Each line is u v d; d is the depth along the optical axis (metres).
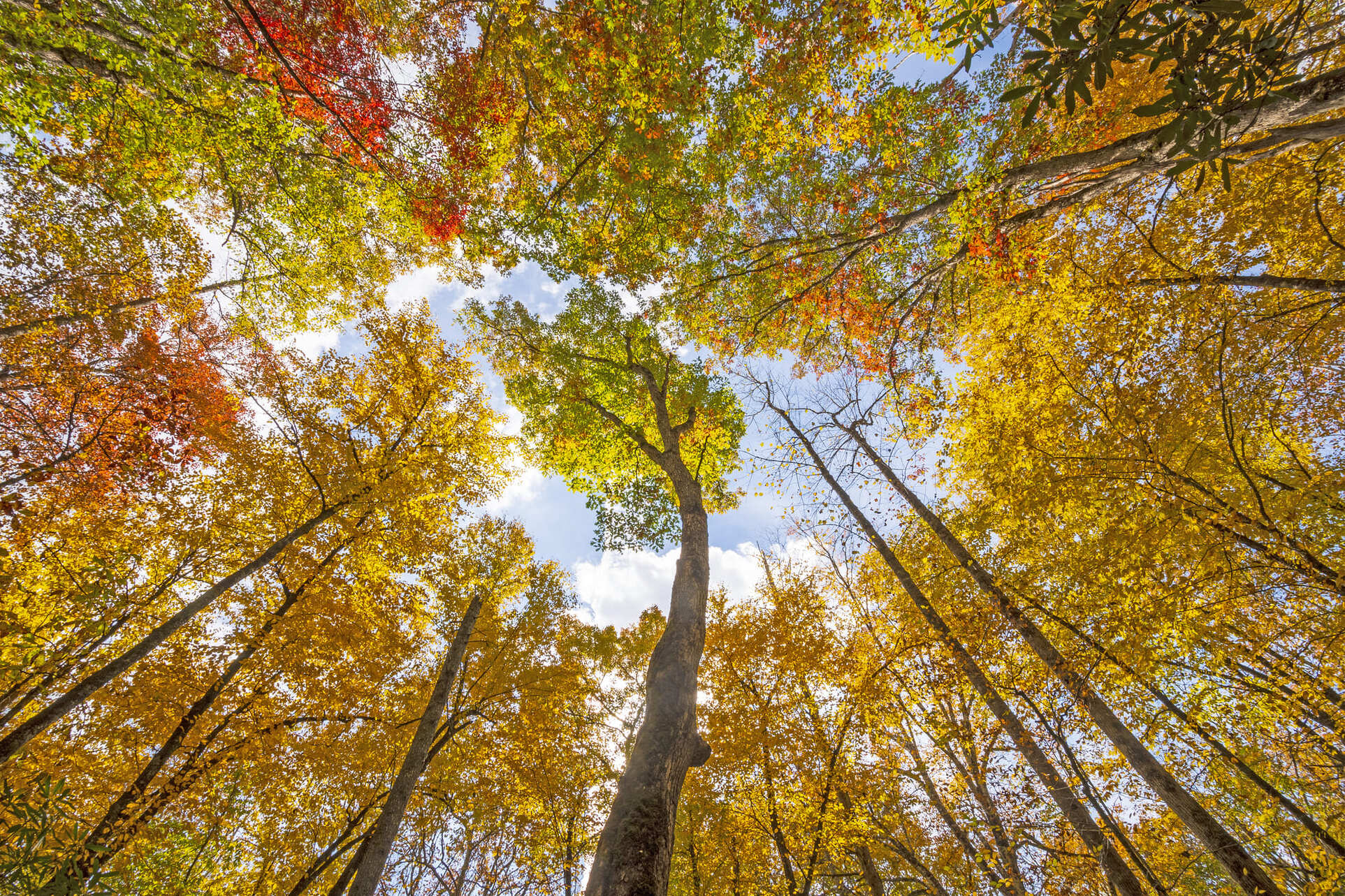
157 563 7.54
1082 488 6.75
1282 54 2.15
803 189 7.53
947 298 8.10
